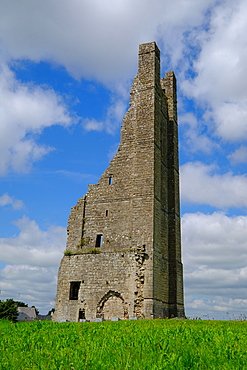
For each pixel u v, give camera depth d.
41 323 21.44
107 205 37.47
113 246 35.50
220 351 12.09
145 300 32.44
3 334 16.64
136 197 36.19
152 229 34.53
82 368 10.45
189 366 10.62
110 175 38.47
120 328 18.80
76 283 36.16
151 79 40.09
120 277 33.94
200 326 20.89
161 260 35.75
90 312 34.00
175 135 43.53
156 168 37.50
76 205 39.06
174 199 39.91
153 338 14.37
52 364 10.93
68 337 15.33
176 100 46.19
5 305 66.38
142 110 39.31
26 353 12.40
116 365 10.63
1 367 10.64
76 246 37.38
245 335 16.20
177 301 36.38
